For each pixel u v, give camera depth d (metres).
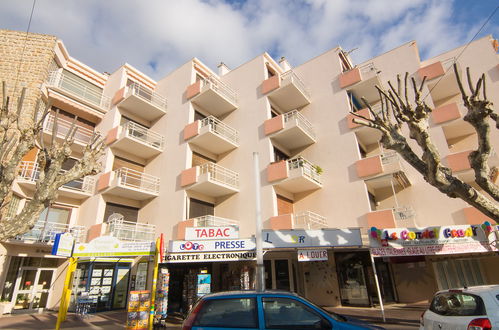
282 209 16.78
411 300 14.03
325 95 19.05
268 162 17.19
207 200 18.20
